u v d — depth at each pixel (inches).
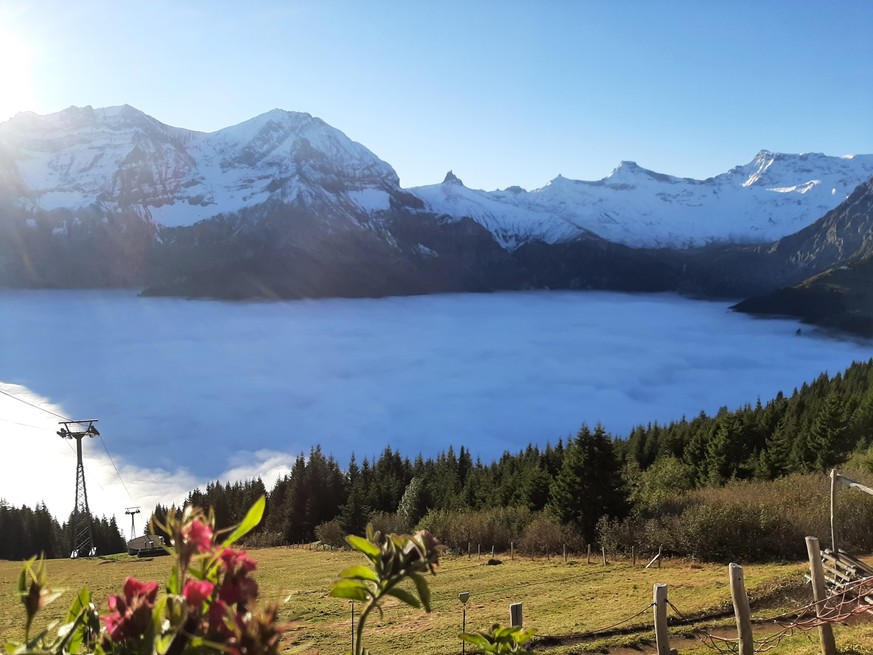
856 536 909.2
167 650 44.3
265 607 43.9
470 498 2239.2
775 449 1651.1
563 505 1405.0
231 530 49.6
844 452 1594.5
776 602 696.4
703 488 1557.6
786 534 986.7
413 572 62.4
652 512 1300.4
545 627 689.0
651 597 785.6
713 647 480.1
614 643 623.8
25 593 53.2
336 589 63.1
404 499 2268.7
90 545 2332.7
